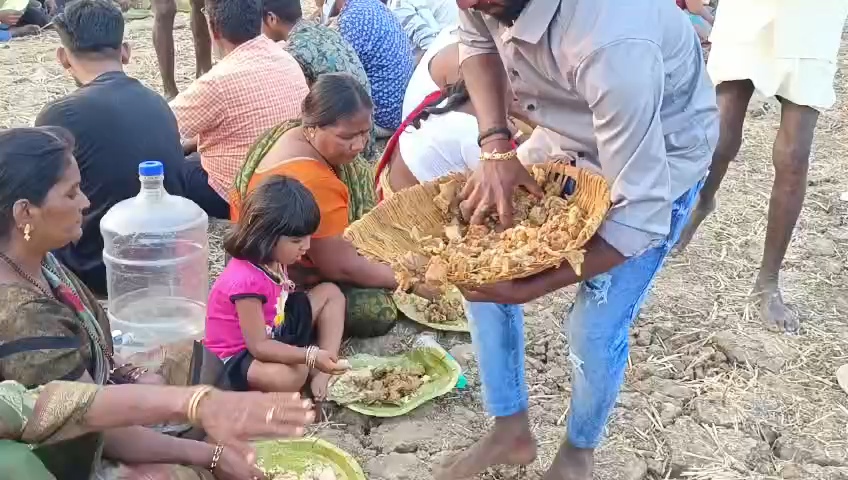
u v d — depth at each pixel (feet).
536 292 6.83
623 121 6.37
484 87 7.97
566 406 10.43
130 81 12.14
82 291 7.60
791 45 10.98
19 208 6.63
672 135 7.16
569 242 6.54
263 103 13.43
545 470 9.25
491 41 7.95
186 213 11.50
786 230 11.93
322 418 10.02
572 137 7.41
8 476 5.82
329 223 10.62
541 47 6.66
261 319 9.57
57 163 6.76
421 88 12.22
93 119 11.51
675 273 13.66
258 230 9.26
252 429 5.96
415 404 10.04
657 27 6.49
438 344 11.38
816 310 12.56
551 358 11.41
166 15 19.63
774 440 9.95
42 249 6.94
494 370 8.36
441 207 7.82
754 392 10.69
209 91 13.32
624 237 6.66
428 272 6.58
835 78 23.34
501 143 7.71
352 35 17.30
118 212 11.32
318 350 9.51
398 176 11.97
